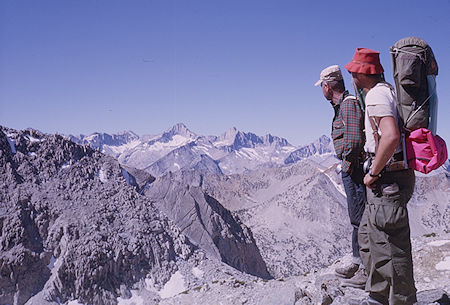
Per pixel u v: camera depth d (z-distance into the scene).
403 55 5.06
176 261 169.00
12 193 171.50
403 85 5.07
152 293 148.75
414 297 5.43
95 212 176.00
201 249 192.25
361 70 5.59
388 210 5.24
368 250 6.05
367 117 5.47
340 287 8.95
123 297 143.62
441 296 6.69
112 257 152.00
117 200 194.00
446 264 12.24
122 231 170.75
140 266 157.88
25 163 192.75
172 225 191.75
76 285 139.25
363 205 8.03
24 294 134.00
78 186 193.50
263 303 10.27
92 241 154.50
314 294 9.10
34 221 161.62
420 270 12.60
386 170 5.24
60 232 158.75
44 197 176.88
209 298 14.89
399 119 5.20
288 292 9.88
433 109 5.13
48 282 138.38
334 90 7.76
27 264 140.75
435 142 5.02
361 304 5.96
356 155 7.20
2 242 145.50
